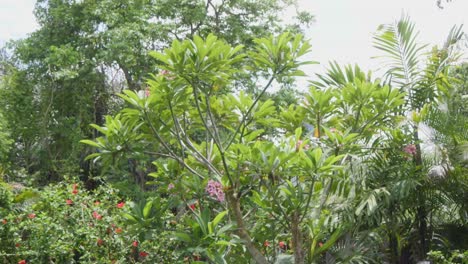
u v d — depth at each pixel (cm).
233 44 1858
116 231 827
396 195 772
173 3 1806
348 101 727
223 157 594
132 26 1689
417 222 845
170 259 813
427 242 844
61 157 1922
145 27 1700
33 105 1978
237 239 586
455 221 848
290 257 671
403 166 791
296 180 655
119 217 844
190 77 592
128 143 616
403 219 843
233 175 614
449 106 826
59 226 827
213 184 626
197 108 613
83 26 1877
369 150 780
